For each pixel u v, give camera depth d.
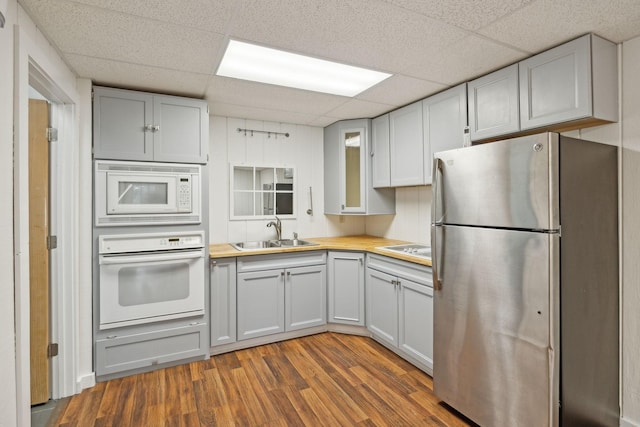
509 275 1.67
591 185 1.69
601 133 1.91
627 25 1.67
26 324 1.48
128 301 2.42
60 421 1.93
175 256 2.52
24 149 1.46
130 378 2.41
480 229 1.81
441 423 1.92
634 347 1.81
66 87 2.06
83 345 2.29
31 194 2.11
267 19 1.64
